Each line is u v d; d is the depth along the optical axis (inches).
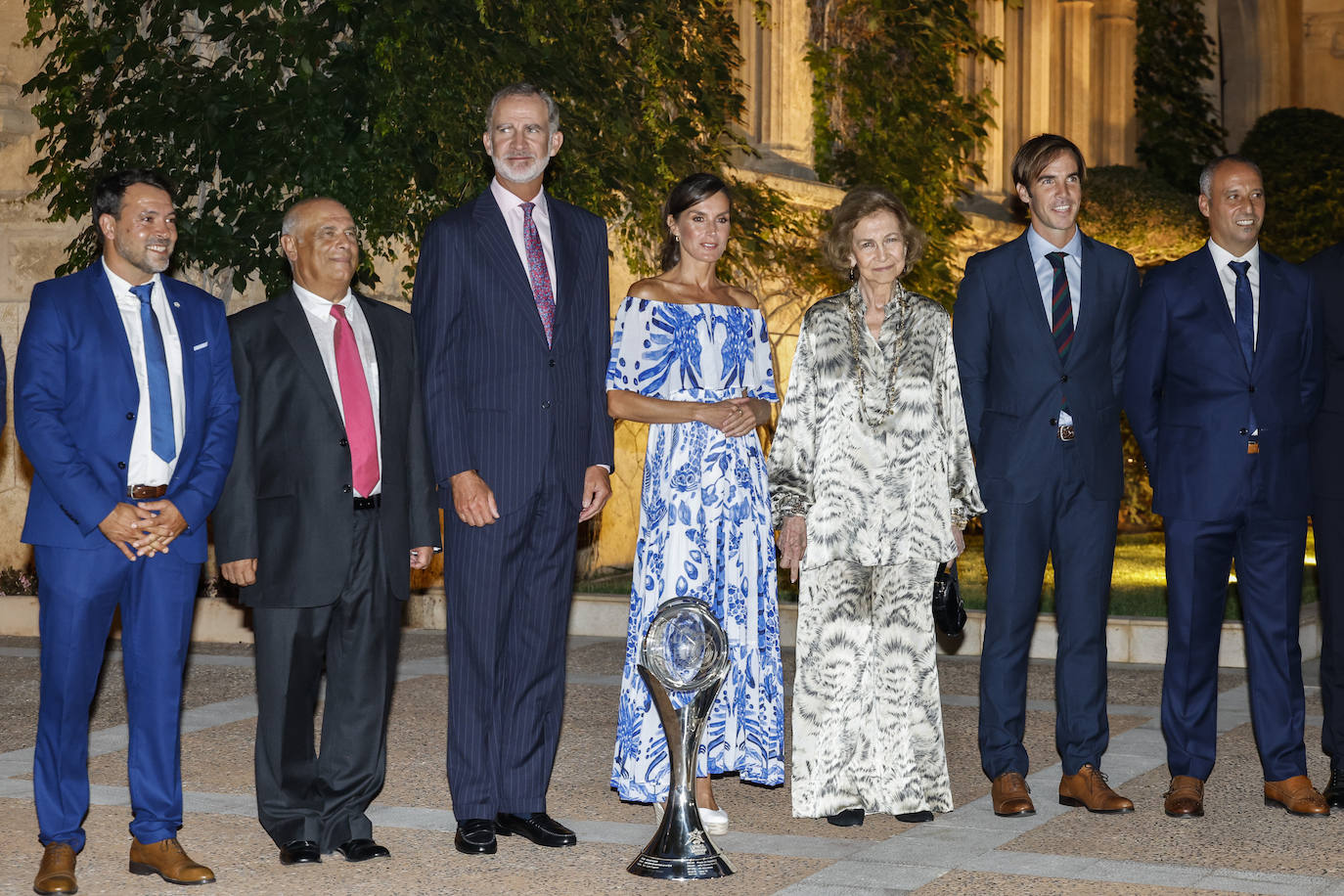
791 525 217.5
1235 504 217.8
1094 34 788.0
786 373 519.2
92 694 188.5
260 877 189.3
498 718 210.2
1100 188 674.2
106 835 209.5
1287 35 912.9
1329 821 213.5
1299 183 799.7
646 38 431.8
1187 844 201.2
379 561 200.8
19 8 430.3
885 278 215.3
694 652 190.9
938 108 584.4
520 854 200.1
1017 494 218.8
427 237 209.0
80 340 184.5
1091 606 220.7
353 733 200.1
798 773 215.6
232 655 365.1
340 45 391.9
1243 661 346.6
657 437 216.8
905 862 193.9
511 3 402.3
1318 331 221.8
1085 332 219.8
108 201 186.1
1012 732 221.9
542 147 207.6
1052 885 183.0
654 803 216.4
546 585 209.2
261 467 197.9
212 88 391.9
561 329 209.0
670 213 221.6
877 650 217.0
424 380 205.8
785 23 549.6
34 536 185.6
